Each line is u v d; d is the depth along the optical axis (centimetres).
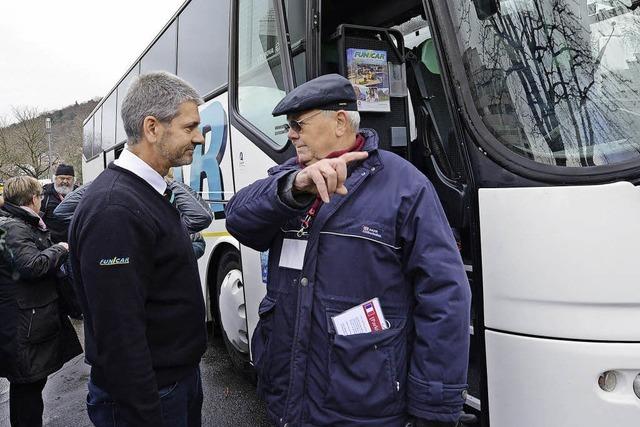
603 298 177
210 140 448
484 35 210
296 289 177
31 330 302
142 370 170
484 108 205
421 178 172
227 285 425
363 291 167
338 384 164
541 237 186
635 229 175
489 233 198
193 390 208
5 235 297
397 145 302
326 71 293
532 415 190
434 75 309
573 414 182
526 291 189
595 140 191
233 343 427
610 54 197
